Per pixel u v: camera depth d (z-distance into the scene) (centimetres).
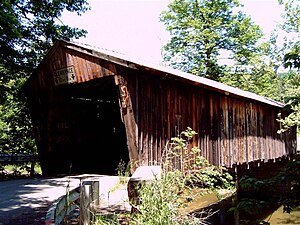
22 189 724
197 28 2355
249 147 1071
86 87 984
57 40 923
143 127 777
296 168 432
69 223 379
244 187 479
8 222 439
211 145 898
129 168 702
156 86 824
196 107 888
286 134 1398
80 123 1132
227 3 2400
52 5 1212
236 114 1016
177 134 834
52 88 978
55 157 1055
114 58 797
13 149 1366
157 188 360
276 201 450
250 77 2494
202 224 505
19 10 1170
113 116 1291
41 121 1047
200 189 614
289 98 518
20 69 1173
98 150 1205
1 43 1043
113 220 379
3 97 1262
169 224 337
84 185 361
